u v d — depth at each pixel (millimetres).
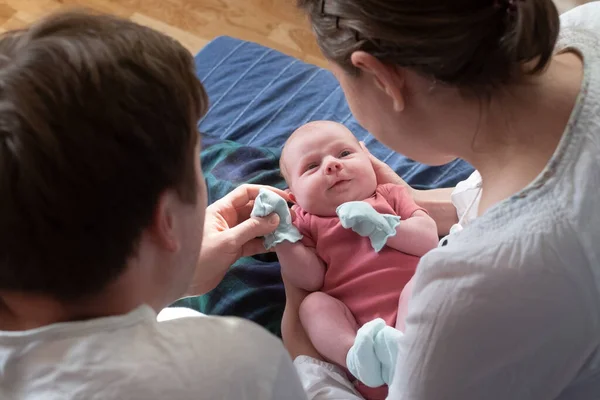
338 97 1589
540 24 559
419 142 727
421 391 668
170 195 579
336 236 1177
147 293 618
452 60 581
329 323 1081
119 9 2016
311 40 1942
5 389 533
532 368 638
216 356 564
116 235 536
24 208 492
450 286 612
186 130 575
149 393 521
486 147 658
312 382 1040
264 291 1228
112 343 534
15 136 477
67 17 555
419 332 647
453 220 1247
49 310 569
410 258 1144
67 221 504
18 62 497
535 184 595
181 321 586
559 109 615
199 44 1940
